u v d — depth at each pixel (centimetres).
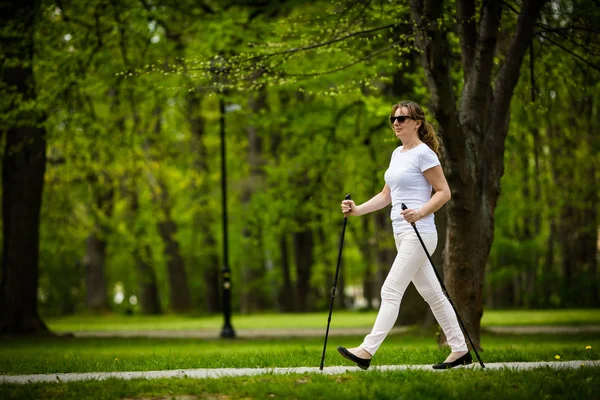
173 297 5200
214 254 5194
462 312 1477
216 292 5397
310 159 2666
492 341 2108
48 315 5856
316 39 1784
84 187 3136
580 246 4612
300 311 5022
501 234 4384
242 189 4638
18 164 2538
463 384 798
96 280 5112
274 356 1172
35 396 781
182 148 4222
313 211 2820
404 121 912
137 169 3142
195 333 3059
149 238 4831
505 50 1780
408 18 1702
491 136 1516
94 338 2578
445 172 1479
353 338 2466
